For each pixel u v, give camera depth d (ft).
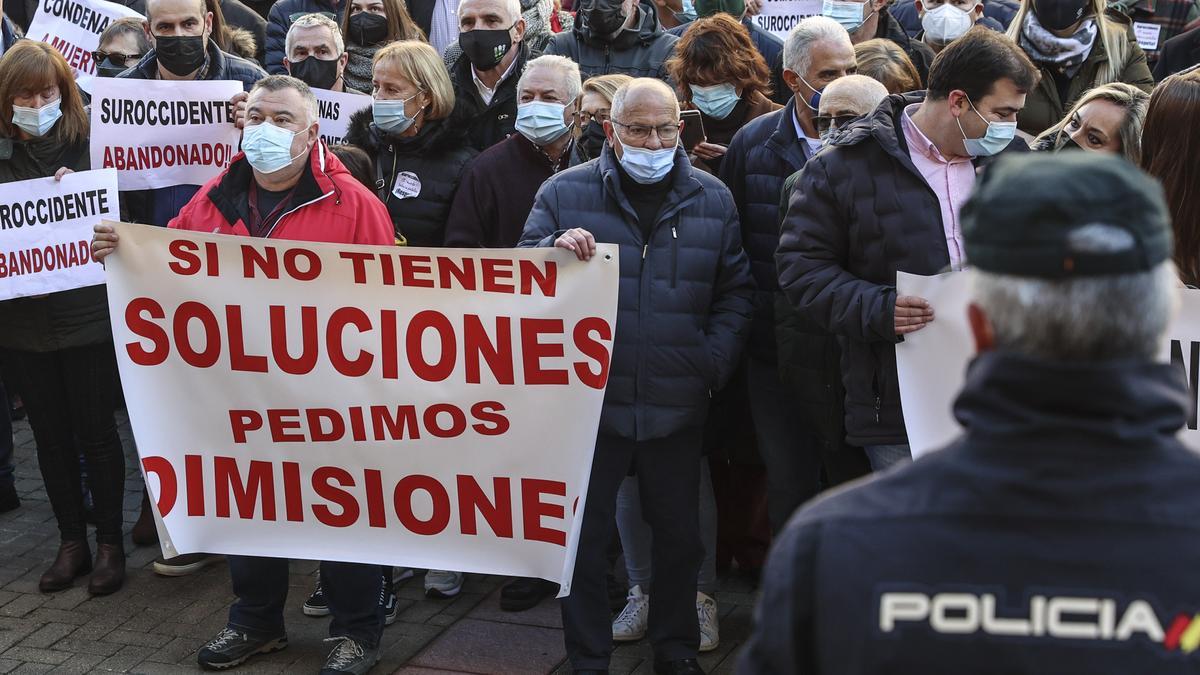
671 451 13.83
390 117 16.29
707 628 15.17
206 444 14.14
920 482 5.04
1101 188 4.68
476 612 16.24
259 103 14.06
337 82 20.21
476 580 17.15
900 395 12.07
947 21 19.90
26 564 17.89
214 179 14.96
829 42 14.60
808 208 12.64
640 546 15.30
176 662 15.15
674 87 17.61
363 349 13.75
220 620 16.25
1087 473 4.76
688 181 13.62
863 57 16.22
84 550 17.40
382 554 14.08
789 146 14.79
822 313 12.44
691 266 13.58
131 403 14.10
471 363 13.55
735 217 14.02
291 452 14.06
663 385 13.51
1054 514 4.77
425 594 16.67
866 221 12.31
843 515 5.08
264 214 14.53
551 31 22.50
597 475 13.71
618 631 15.33
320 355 13.82
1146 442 4.79
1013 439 4.84
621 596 16.49
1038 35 17.60
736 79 16.24
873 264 12.35
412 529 14.01
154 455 14.15
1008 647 4.72
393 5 21.44
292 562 17.94
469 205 15.99
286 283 13.79
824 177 12.56
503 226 15.93
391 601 15.93
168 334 14.01
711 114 16.48
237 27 24.73
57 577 17.03
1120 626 4.65
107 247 13.85
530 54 19.89
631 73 19.61
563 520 13.60
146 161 17.63
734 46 16.28
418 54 16.29
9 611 16.52
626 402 13.56
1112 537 4.71
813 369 13.43
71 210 16.57
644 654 15.06
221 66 18.61
